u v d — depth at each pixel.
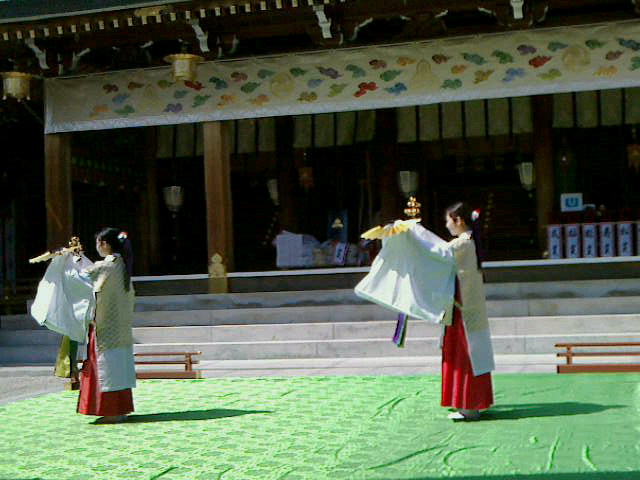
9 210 18.94
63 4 13.43
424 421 6.61
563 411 6.78
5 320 14.05
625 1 13.77
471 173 19.12
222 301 13.92
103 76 15.09
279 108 14.40
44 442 6.41
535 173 16.72
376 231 6.49
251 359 12.02
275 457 5.51
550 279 14.27
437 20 13.74
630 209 15.40
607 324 11.55
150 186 18.98
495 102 17.28
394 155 17.80
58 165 15.32
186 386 9.41
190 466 5.35
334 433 6.26
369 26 15.49
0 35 13.95
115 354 7.21
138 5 13.29
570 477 4.68
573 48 13.37
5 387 10.37
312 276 15.11
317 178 18.77
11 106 17.14
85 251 17.95
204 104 14.67
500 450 5.43
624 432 5.87
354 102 14.14
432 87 13.84
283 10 13.86
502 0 13.04
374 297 6.68
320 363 11.11
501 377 8.89
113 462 5.58
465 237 6.62
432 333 11.85
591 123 17.00
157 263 18.95
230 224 14.70
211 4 13.17
